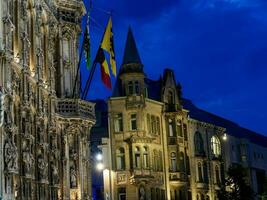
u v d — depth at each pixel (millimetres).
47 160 44688
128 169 63375
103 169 63281
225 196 66438
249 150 85812
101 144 64312
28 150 40156
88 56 50844
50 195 44688
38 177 42312
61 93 50344
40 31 45781
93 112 51688
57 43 51344
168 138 68500
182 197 67938
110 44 51031
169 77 71000
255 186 84812
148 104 66438
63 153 48406
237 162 83062
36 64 44344
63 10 52281
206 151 75062
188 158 70750
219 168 77062
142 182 62781
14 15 40531
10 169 36062
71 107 49312
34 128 42719
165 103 69375
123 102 65188
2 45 36781
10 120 37094
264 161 91125
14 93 38500
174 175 67562
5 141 36188
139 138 63625
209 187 73688
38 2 45375
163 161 67312
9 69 37438
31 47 43844
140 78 65750
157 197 65000
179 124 70188
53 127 46750
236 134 87188
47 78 46594
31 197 40250
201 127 75250
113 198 62469
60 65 50875
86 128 51125
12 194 36375
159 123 68312
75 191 49000
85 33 50844
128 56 66625
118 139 64438
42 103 44781
